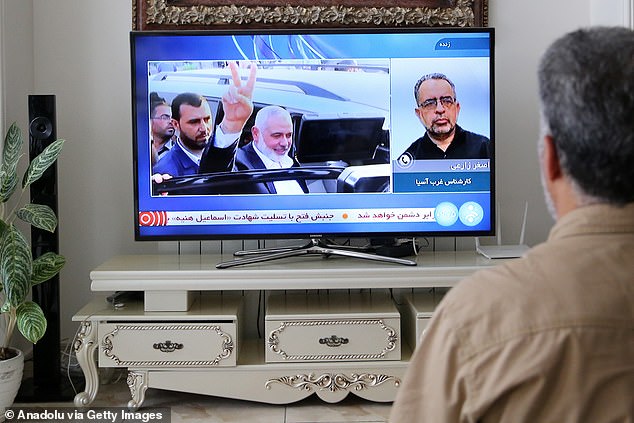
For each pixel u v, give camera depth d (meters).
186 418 3.38
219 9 3.89
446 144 3.65
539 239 4.09
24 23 3.89
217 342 3.43
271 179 3.66
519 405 0.94
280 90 3.63
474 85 3.64
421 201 3.68
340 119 3.64
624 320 0.92
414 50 3.62
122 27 3.98
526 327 0.93
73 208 4.04
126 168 4.03
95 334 3.44
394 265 3.55
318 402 3.60
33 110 3.57
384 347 3.45
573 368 0.91
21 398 3.54
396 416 1.03
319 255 3.81
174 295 3.47
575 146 0.96
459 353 0.97
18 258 3.24
